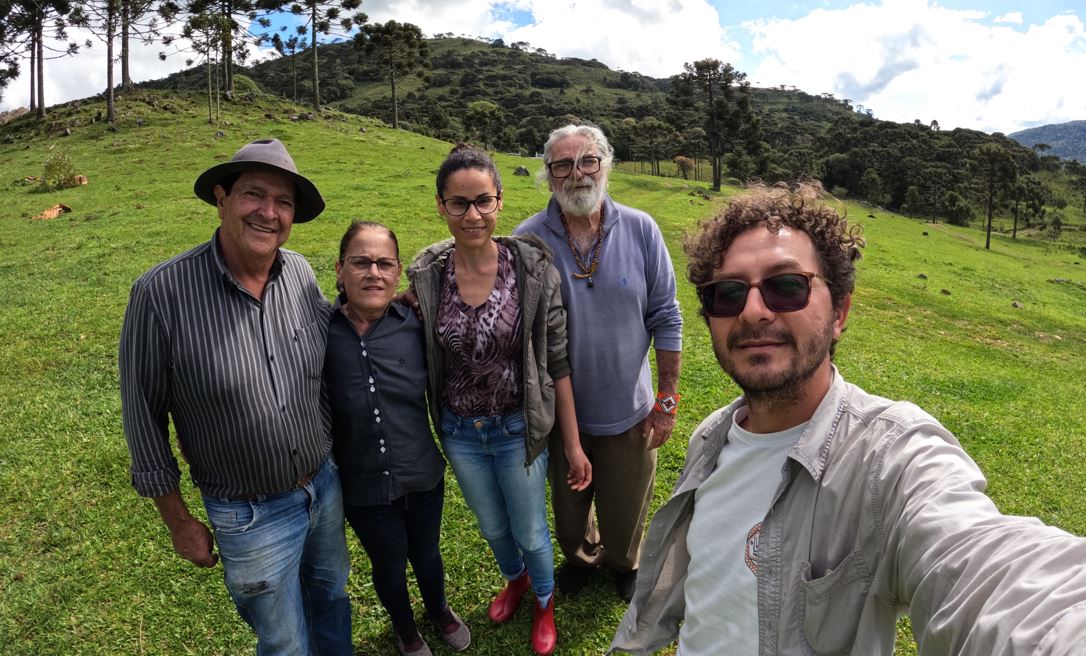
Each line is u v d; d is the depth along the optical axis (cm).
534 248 265
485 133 7519
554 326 270
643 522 334
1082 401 883
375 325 257
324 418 253
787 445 146
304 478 240
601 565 371
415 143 3738
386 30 4981
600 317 284
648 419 305
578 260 283
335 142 3297
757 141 5341
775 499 141
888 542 122
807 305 138
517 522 290
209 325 211
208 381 210
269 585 235
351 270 245
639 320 292
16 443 546
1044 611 83
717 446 170
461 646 315
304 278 249
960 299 1644
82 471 496
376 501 264
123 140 3112
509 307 256
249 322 219
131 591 366
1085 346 1355
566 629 329
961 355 1084
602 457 307
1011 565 92
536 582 306
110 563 389
